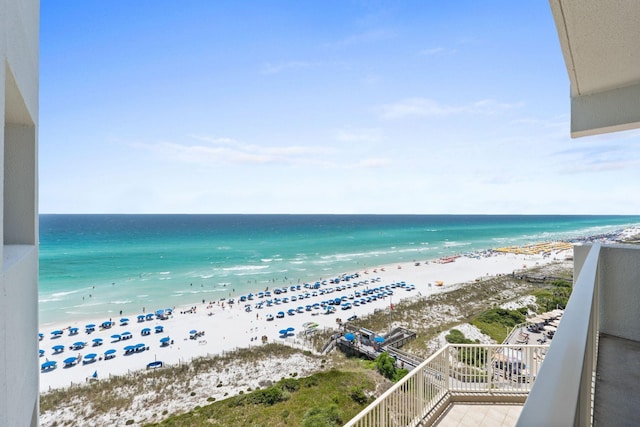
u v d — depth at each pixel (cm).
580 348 83
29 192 256
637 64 259
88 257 5141
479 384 439
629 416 188
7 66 160
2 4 143
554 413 56
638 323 289
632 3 188
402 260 5041
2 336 140
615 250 304
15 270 177
